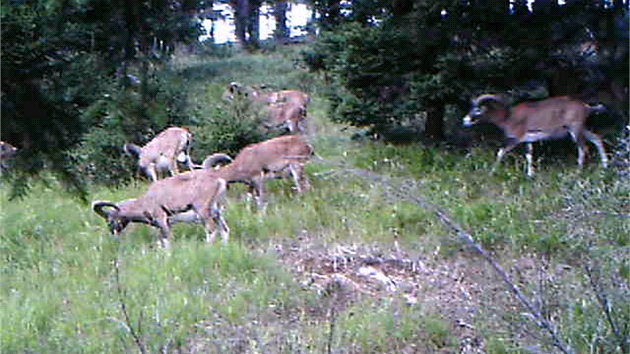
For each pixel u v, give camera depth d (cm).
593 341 461
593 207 662
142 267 830
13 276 848
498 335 578
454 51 1226
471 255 831
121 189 1224
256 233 988
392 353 614
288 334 601
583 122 1138
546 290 594
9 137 320
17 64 307
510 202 982
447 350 614
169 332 639
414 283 774
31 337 666
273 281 787
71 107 326
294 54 2917
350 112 1287
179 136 1272
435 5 1148
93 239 975
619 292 479
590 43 1246
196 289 772
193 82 2294
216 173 1120
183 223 1033
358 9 1277
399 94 1293
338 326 643
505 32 1200
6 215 1065
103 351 611
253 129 1352
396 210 987
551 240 792
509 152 1239
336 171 367
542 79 1276
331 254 879
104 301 736
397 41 1203
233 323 670
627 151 723
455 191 1059
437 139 1348
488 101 1169
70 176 332
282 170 1127
